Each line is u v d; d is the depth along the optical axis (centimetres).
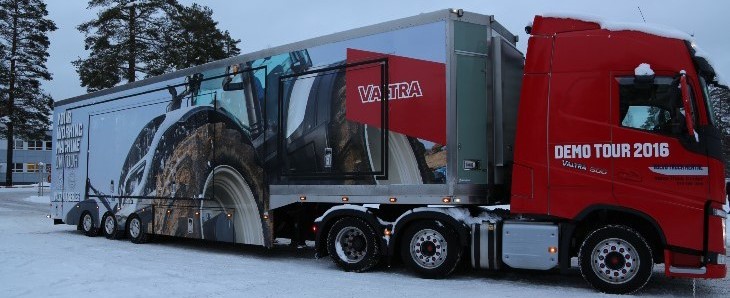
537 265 759
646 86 713
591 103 739
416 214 826
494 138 832
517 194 779
